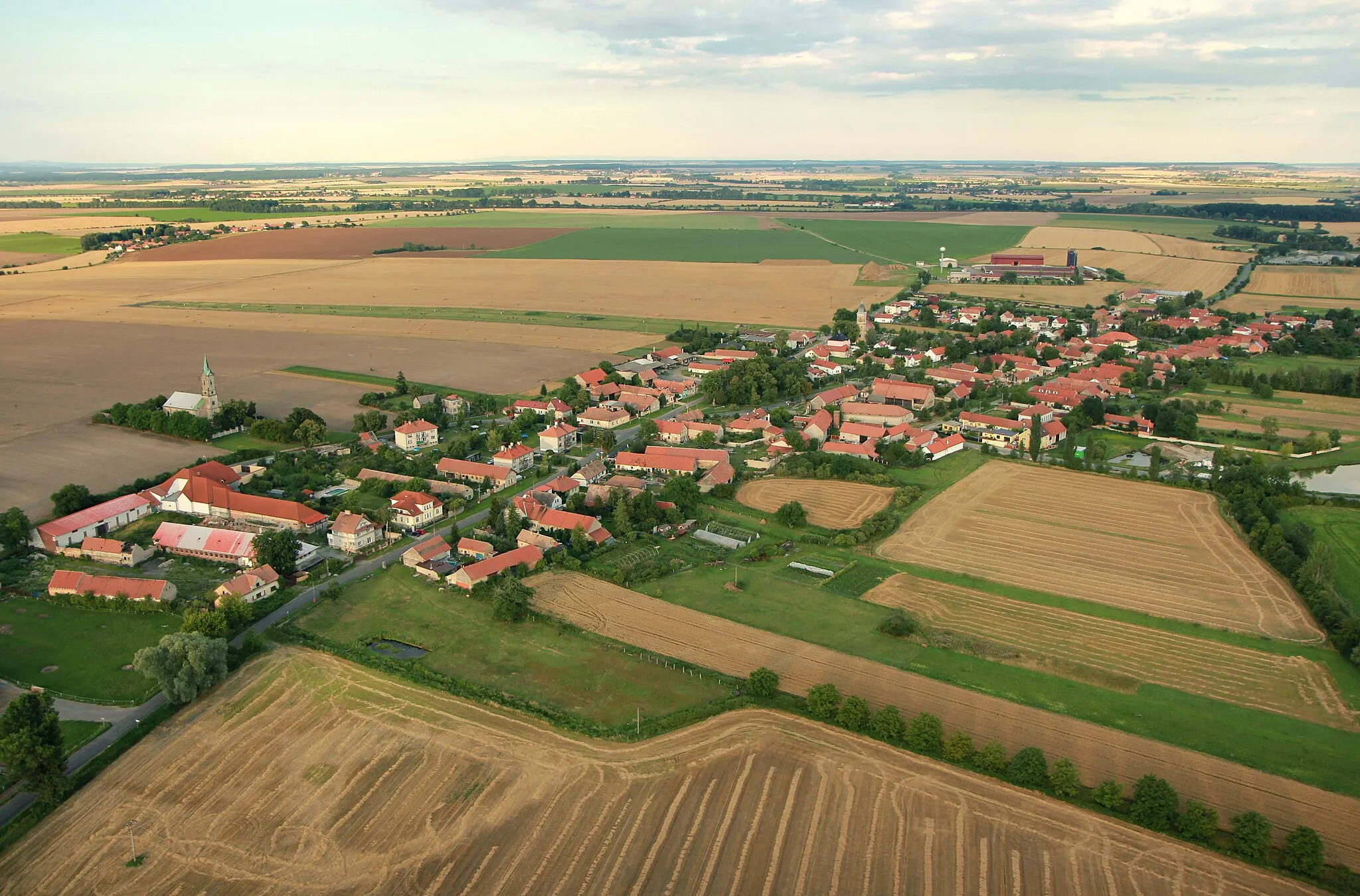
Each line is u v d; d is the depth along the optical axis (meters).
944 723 111.94
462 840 91.69
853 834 92.69
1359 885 86.38
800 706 114.06
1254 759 105.25
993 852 90.50
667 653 128.25
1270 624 137.38
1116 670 124.62
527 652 128.75
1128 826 94.38
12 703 103.12
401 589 148.38
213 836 92.44
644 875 87.19
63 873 87.75
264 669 122.50
